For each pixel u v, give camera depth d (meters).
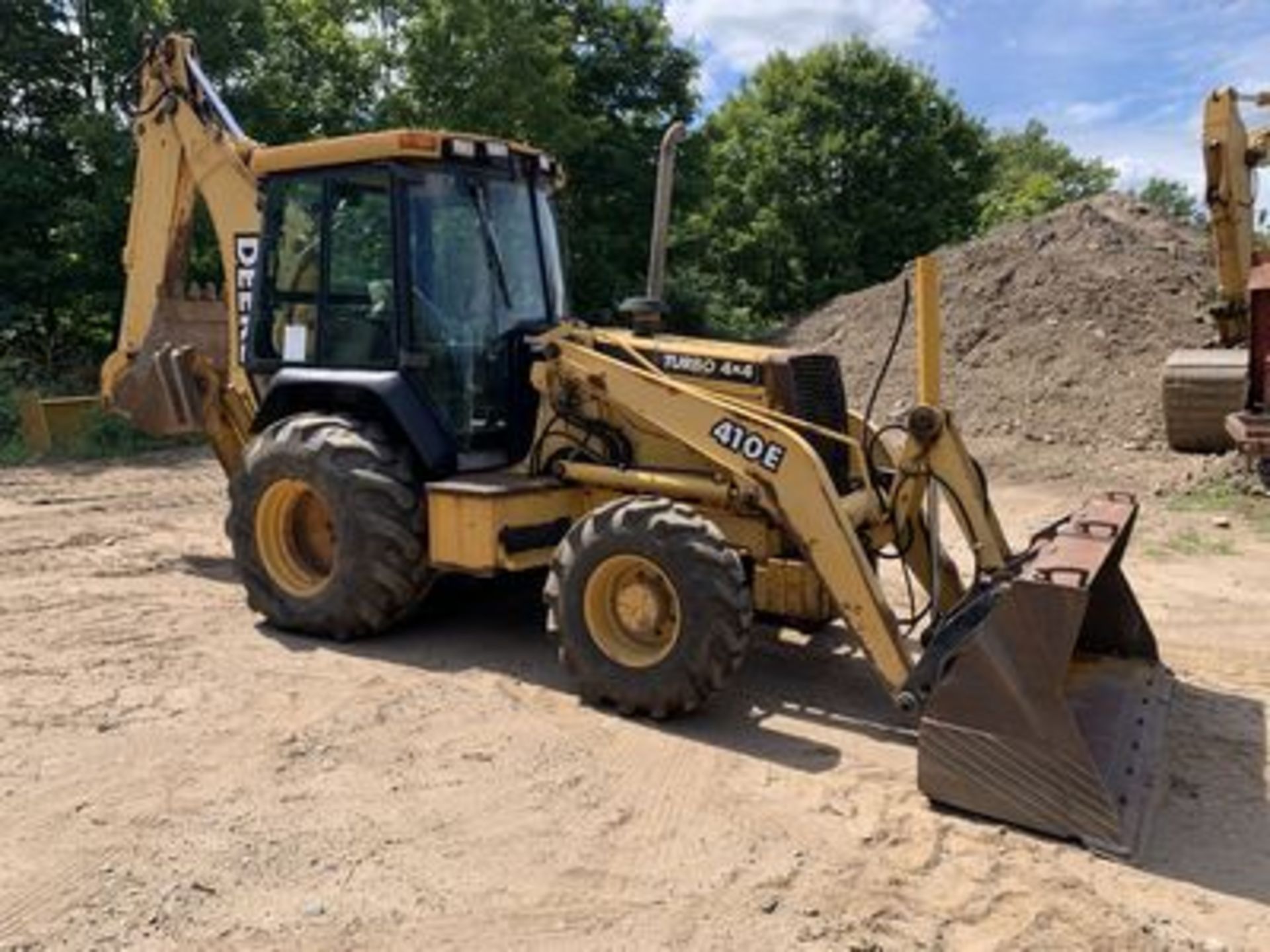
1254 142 11.72
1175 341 15.12
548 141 21.20
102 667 5.77
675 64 25.19
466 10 20.47
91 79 17.97
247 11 18.34
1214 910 3.72
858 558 4.90
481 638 6.36
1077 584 4.14
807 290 33.09
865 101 33.19
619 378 5.71
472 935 3.51
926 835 4.16
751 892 3.76
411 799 4.38
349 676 5.70
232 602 7.03
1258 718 5.34
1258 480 10.67
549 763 4.71
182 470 12.23
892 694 4.79
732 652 4.94
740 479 5.21
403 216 6.00
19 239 18.02
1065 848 4.09
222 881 3.77
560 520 6.01
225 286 7.90
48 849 3.96
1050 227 18.66
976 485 5.51
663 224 6.22
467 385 6.28
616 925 3.57
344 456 6.02
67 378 16.83
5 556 8.09
